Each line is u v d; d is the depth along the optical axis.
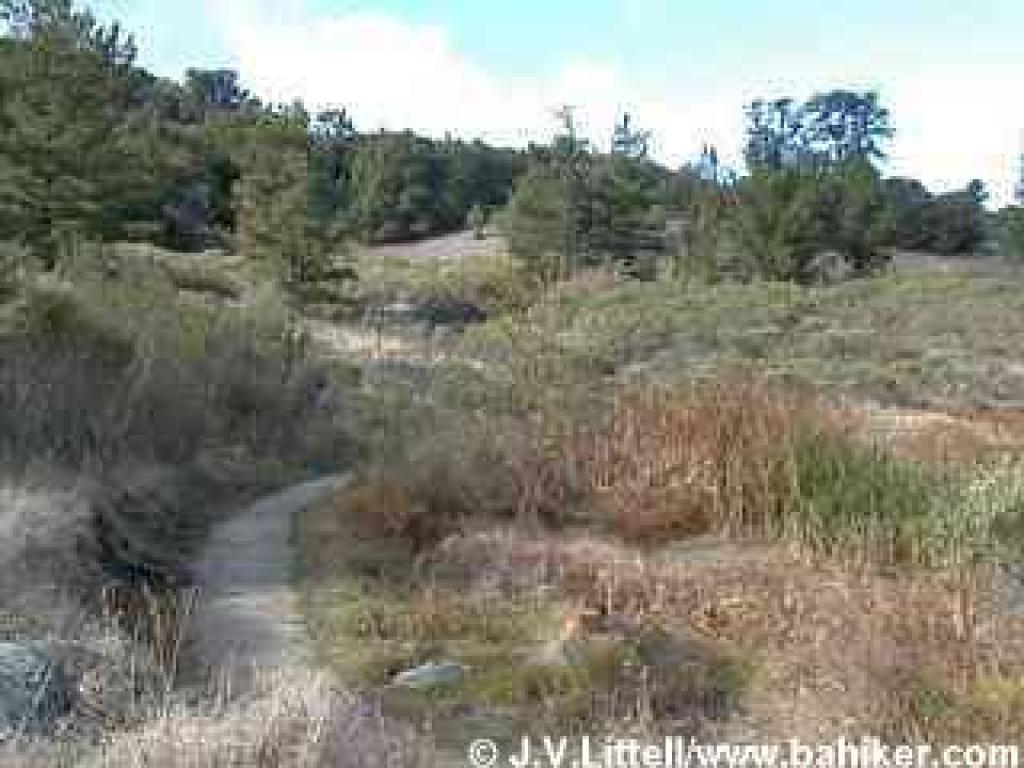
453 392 21.77
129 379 18.45
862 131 107.81
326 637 10.59
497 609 11.22
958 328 42.22
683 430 14.45
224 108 85.50
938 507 11.75
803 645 9.48
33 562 10.11
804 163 71.69
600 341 34.34
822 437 13.55
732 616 10.27
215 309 26.95
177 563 13.10
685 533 13.16
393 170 79.69
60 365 16.98
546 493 14.29
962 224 82.62
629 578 11.31
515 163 86.31
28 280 20.36
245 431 21.64
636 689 9.16
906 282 51.38
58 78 32.91
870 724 8.12
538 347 23.03
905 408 25.33
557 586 11.57
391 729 7.77
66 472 13.73
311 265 43.84
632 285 48.97
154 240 54.62
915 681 8.36
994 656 8.66
